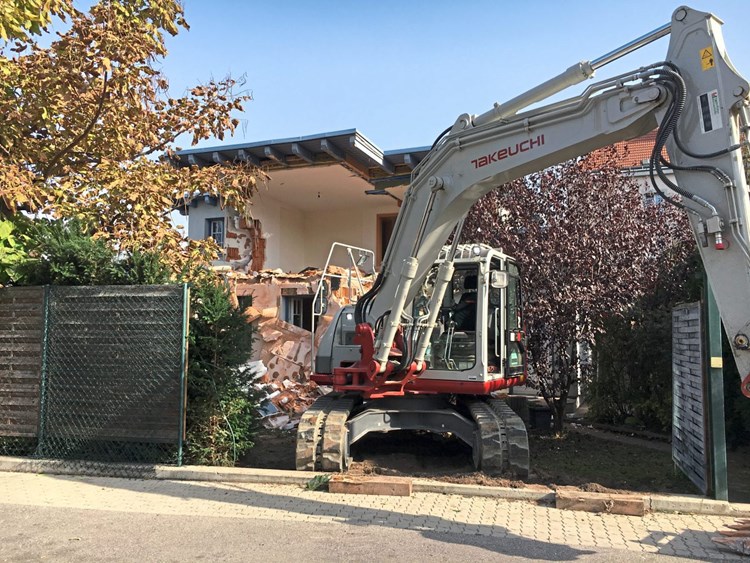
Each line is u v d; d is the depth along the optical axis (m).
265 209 16.30
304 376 12.96
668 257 10.24
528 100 6.05
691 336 6.66
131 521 5.49
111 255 7.82
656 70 5.23
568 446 9.24
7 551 4.74
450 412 7.62
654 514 5.84
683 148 5.01
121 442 7.41
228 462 7.41
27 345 7.67
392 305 6.92
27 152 8.96
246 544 4.92
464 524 5.47
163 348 7.31
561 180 9.41
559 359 9.65
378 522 5.51
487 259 7.81
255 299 13.91
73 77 8.59
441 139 6.86
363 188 15.82
